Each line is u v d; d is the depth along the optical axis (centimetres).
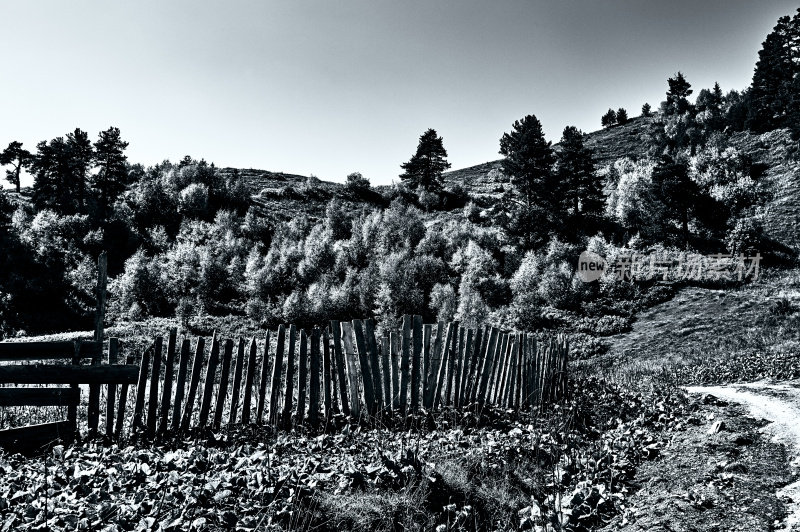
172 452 641
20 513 429
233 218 7512
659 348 3447
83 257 6066
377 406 887
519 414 1054
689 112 12281
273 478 531
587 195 7200
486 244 6309
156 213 7588
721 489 628
